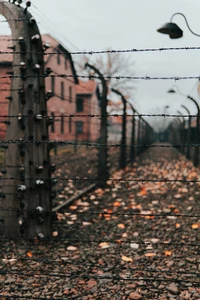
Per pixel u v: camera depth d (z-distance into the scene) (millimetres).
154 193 8586
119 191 8945
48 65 23781
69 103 30750
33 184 4637
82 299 3041
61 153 21750
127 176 11805
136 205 7270
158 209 6891
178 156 22828
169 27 5172
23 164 4648
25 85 4621
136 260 4016
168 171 13273
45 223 4727
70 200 7199
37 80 4719
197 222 5758
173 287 3234
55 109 26578
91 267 3764
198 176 11352
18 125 4641
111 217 6133
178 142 27109
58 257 4055
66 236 4938
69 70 30172
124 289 3240
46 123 4891
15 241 4559
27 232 4641
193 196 8180
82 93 35750
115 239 4852
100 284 3340
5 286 3260
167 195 8359
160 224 5664
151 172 12961
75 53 2883
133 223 5734
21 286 3262
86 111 35562
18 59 4609
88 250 4340
